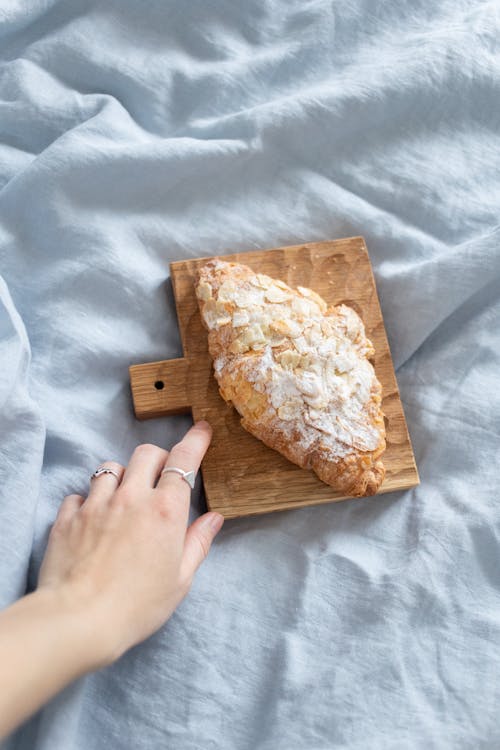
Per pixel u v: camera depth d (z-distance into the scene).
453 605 0.65
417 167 0.70
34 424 0.62
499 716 0.63
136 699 0.62
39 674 0.49
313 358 0.62
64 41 0.69
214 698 0.62
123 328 0.67
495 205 0.70
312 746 0.62
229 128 0.69
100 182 0.67
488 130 0.71
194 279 0.66
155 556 0.56
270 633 0.64
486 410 0.67
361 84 0.69
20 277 0.67
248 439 0.64
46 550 0.58
